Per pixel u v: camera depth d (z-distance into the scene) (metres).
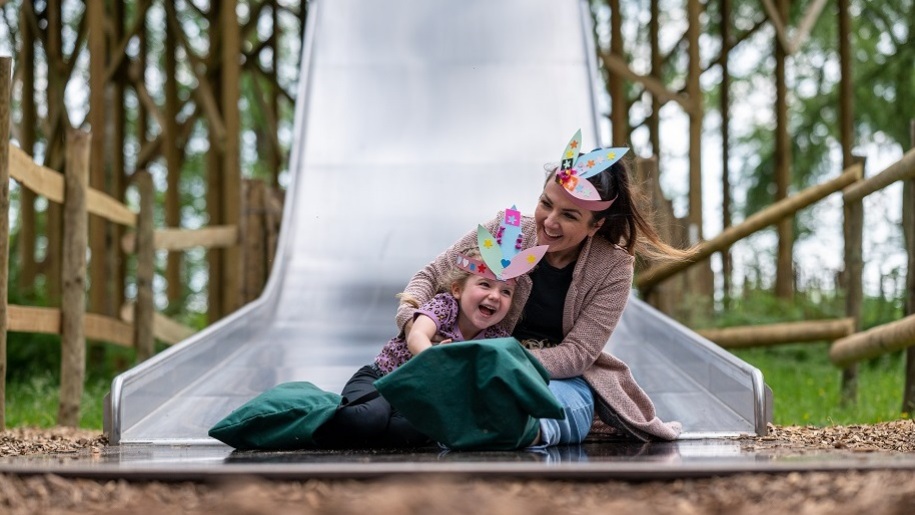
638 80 13.39
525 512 3.38
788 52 15.02
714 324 12.91
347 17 12.95
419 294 5.46
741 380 6.02
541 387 4.80
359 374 5.47
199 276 27.38
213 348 7.77
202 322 16.80
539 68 12.41
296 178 11.11
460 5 13.00
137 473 3.98
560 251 5.46
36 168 7.69
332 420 5.17
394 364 5.41
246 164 29.20
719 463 4.14
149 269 10.16
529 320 5.52
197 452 5.18
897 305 13.12
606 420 5.50
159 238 10.52
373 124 11.90
